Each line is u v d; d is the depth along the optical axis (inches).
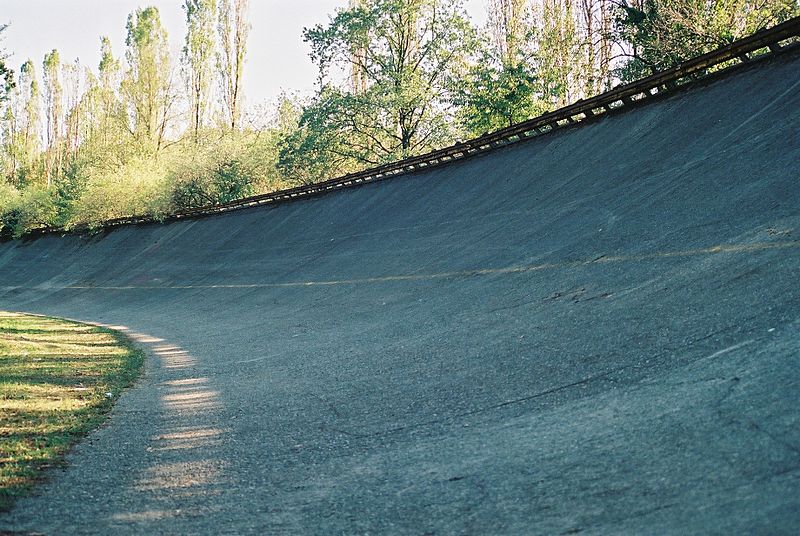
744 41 652.1
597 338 318.7
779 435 177.0
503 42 1587.1
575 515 160.4
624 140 721.0
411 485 198.4
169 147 2407.7
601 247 492.4
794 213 383.6
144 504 207.3
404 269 712.4
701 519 146.9
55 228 2470.5
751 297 297.7
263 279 988.6
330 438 262.4
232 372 442.0
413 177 1101.1
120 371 475.8
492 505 174.7
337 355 441.7
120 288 1418.6
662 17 1005.2
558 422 230.8
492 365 327.9
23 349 596.1
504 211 740.0
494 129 1398.9
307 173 1707.7
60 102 3294.8
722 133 584.4
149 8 2482.8
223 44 2335.1
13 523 193.8
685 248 409.7
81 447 277.0
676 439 191.0
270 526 181.8
